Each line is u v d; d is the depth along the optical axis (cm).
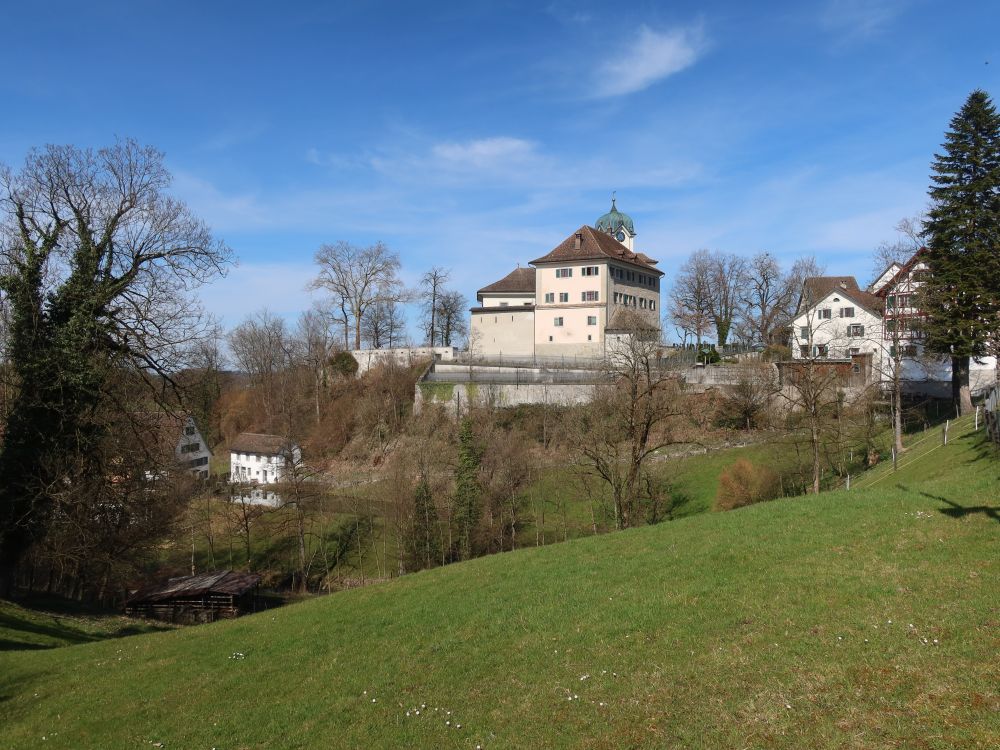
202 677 1708
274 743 1308
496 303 10662
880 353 6888
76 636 2630
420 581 2317
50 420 2931
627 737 1109
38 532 2945
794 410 6406
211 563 5438
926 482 2348
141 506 3903
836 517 2056
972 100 4622
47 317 2947
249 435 8062
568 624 1658
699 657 1339
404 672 1549
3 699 1698
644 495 4809
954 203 4566
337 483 6775
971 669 1086
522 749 1139
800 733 1015
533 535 5222
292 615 2167
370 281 9481
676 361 7519
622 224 11681
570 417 6197
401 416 7712
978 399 5616
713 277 10019
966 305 4541
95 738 1435
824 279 9362
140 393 3538
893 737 955
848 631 1315
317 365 8675
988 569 1477
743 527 2159
